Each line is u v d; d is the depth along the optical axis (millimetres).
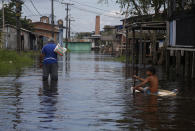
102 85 12594
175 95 9953
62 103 8406
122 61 33688
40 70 19750
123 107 7848
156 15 29938
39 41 63562
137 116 6824
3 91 10648
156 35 31172
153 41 28438
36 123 6215
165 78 15797
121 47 47250
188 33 17312
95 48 104062
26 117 6711
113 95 9891
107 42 85625
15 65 24047
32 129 5785
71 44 106875
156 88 10070
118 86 12305
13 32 46250
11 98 9180
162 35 31469
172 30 20062
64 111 7352
